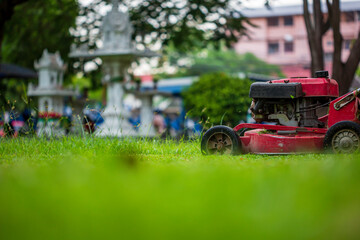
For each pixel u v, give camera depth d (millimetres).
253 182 2777
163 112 28906
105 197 2232
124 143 9047
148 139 10211
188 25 23203
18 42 26656
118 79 20625
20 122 14703
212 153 7895
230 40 23078
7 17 21719
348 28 47625
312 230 1660
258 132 7984
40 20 25469
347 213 1843
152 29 23500
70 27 25312
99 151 8172
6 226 1780
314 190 2406
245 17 22438
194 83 17859
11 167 5617
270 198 2189
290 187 2523
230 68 52938
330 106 7426
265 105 7988
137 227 1703
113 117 20094
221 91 16359
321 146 7395
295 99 7848
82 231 1682
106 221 1789
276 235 1610
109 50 20359
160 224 1730
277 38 54500
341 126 7012
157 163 6078
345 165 4098
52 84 23078
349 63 15336
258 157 7117
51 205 2109
